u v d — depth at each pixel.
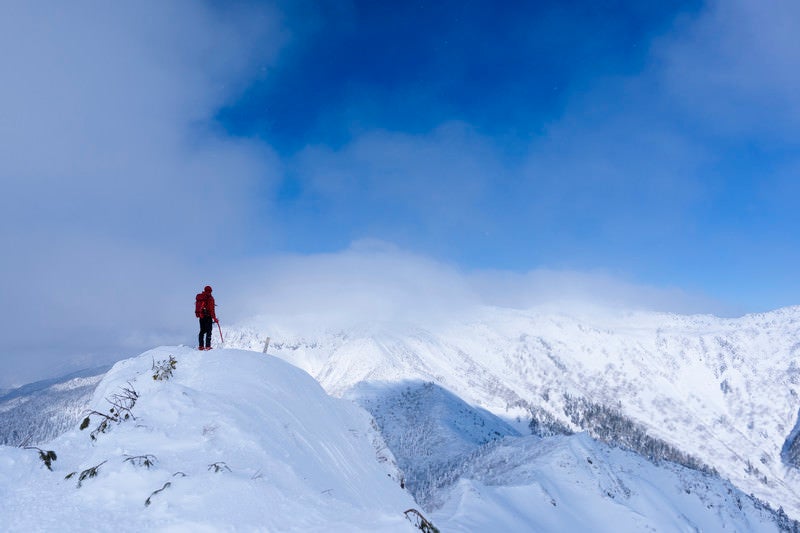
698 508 107.81
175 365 15.72
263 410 13.38
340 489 12.09
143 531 7.16
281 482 9.75
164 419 11.12
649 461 124.44
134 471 8.68
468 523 57.50
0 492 7.91
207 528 7.25
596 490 90.12
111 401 12.39
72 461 9.80
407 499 17.84
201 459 9.60
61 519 7.26
